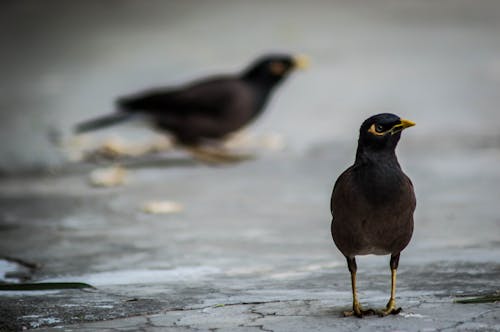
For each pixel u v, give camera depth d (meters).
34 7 35.19
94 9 34.94
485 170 13.17
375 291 7.64
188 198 12.17
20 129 17.39
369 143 6.59
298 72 22.70
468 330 6.43
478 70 21.83
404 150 14.87
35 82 22.23
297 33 28.48
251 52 24.94
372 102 18.94
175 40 27.55
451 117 17.23
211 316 7.01
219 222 10.73
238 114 14.78
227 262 8.88
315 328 6.60
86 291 7.89
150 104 14.86
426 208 11.02
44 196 12.49
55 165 14.69
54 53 26.27
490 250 8.95
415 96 19.25
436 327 6.52
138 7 35.25
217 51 25.31
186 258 9.08
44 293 7.83
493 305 7.05
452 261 8.56
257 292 7.73
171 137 15.41
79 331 6.71
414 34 27.84
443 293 7.48
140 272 8.56
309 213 11.10
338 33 28.31
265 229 10.31
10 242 9.91
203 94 14.70
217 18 32.06
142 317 7.05
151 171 14.18
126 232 10.32
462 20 30.44
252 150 15.48
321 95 19.88
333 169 13.84
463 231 9.82
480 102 18.45
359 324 6.66
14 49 27.17
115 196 12.41
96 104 19.42
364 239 6.70
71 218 11.12
